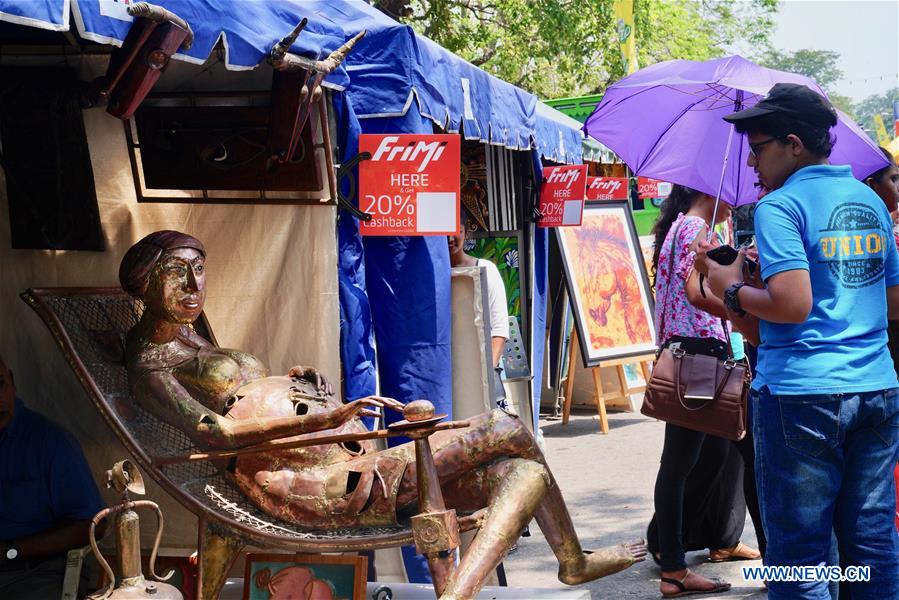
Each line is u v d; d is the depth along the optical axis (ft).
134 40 9.87
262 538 11.59
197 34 10.50
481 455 11.47
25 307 14.33
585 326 33.47
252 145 13.91
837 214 11.16
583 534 20.99
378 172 14.89
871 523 11.21
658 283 16.34
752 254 12.42
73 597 11.71
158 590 10.66
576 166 25.64
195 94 14.07
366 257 15.72
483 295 16.80
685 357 15.58
